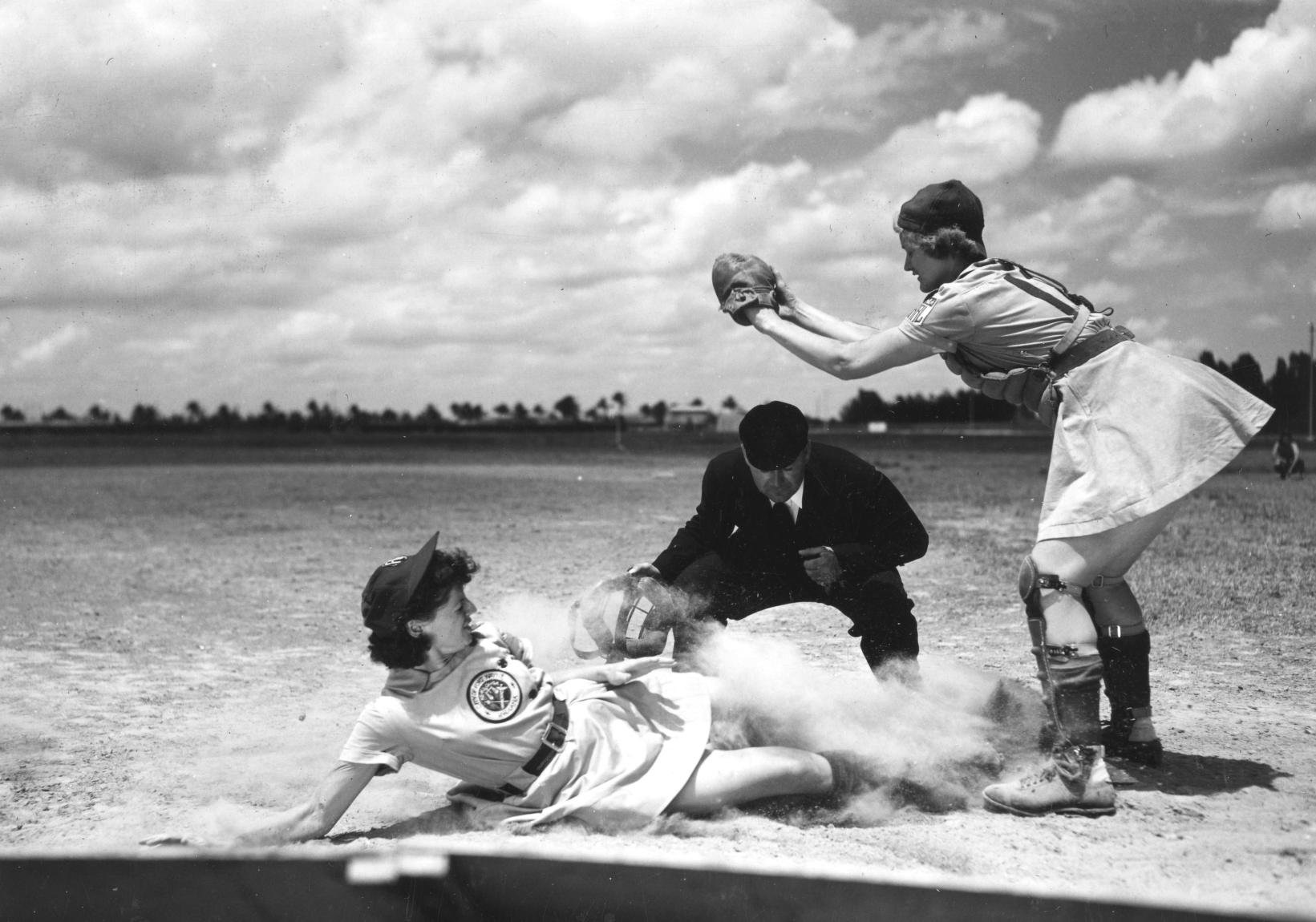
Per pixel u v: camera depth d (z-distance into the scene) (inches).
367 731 108.0
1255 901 88.5
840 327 135.6
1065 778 115.1
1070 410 119.4
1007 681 145.9
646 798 110.2
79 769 138.1
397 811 120.3
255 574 342.6
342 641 235.8
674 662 126.0
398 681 110.5
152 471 1181.7
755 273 135.3
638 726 117.6
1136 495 114.3
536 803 111.4
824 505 144.1
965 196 126.0
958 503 578.9
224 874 94.0
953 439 2003.0
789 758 116.3
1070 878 94.6
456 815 115.1
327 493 743.7
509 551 385.7
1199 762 135.9
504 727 109.2
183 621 260.2
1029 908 86.7
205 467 1295.5
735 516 147.1
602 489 768.3
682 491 743.1
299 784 131.2
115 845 105.9
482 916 94.4
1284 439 664.4
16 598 294.2
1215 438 115.5
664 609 144.7
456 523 505.0
